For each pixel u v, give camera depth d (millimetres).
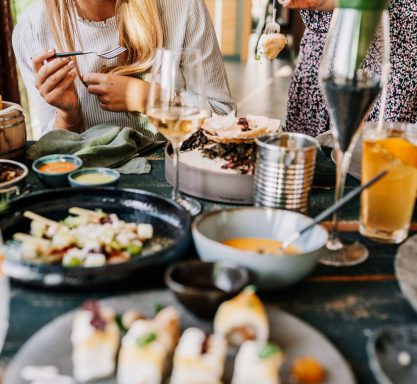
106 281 853
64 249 966
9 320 802
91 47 1979
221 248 863
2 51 2840
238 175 1187
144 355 683
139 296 834
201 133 1436
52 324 761
